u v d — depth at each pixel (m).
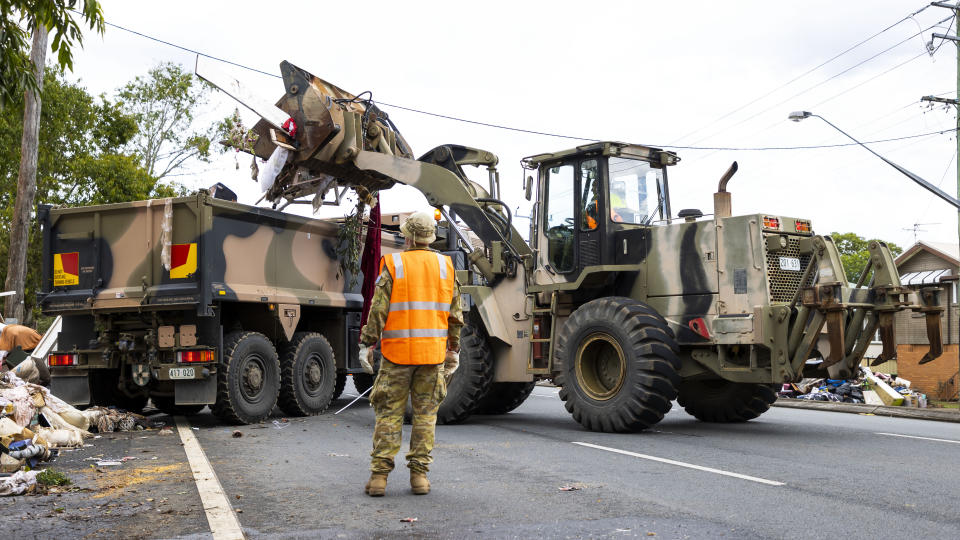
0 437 6.29
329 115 11.06
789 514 4.72
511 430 9.48
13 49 6.39
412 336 5.20
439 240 14.48
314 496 5.26
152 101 36.16
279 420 10.83
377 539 4.12
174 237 9.80
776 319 8.62
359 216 12.29
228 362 9.85
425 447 5.31
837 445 7.96
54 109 29.91
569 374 9.47
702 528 4.36
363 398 14.87
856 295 8.43
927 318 8.92
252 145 11.24
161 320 9.97
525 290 10.62
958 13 18.83
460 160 11.84
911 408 13.14
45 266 10.35
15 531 4.28
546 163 10.76
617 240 10.00
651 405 8.76
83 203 30.41
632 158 10.45
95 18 6.23
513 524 4.44
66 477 5.94
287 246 11.28
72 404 10.41
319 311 12.60
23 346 11.49
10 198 28.89
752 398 10.32
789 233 9.08
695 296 9.23
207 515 4.61
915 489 5.52
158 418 11.12
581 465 6.59
